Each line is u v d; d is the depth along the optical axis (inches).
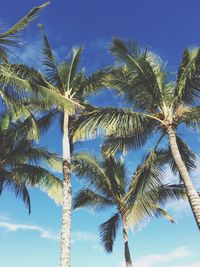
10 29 499.5
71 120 791.7
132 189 618.2
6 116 866.8
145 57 621.9
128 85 646.5
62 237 586.6
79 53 791.7
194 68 587.8
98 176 853.2
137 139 657.0
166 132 628.1
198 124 620.4
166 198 808.9
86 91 780.0
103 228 943.7
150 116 623.8
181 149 696.4
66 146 709.3
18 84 544.7
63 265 558.6
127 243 918.4
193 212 529.3
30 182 823.7
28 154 818.2
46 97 578.2
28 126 778.8
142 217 600.7
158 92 636.1
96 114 611.2
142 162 651.5
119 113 606.5
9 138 824.3
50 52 749.9
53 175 823.1
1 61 537.3
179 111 634.8
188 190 547.8
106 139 669.3
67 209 616.4
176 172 693.3
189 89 617.6
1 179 849.5
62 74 771.4
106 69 728.3
